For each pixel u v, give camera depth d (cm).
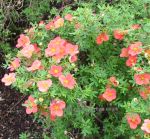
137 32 47
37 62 43
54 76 42
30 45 46
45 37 49
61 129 49
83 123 45
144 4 51
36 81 42
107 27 46
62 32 48
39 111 45
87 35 46
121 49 47
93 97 46
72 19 47
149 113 41
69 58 43
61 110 41
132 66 44
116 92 46
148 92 43
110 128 49
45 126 52
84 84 46
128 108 41
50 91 41
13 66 45
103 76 45
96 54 48
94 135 50
